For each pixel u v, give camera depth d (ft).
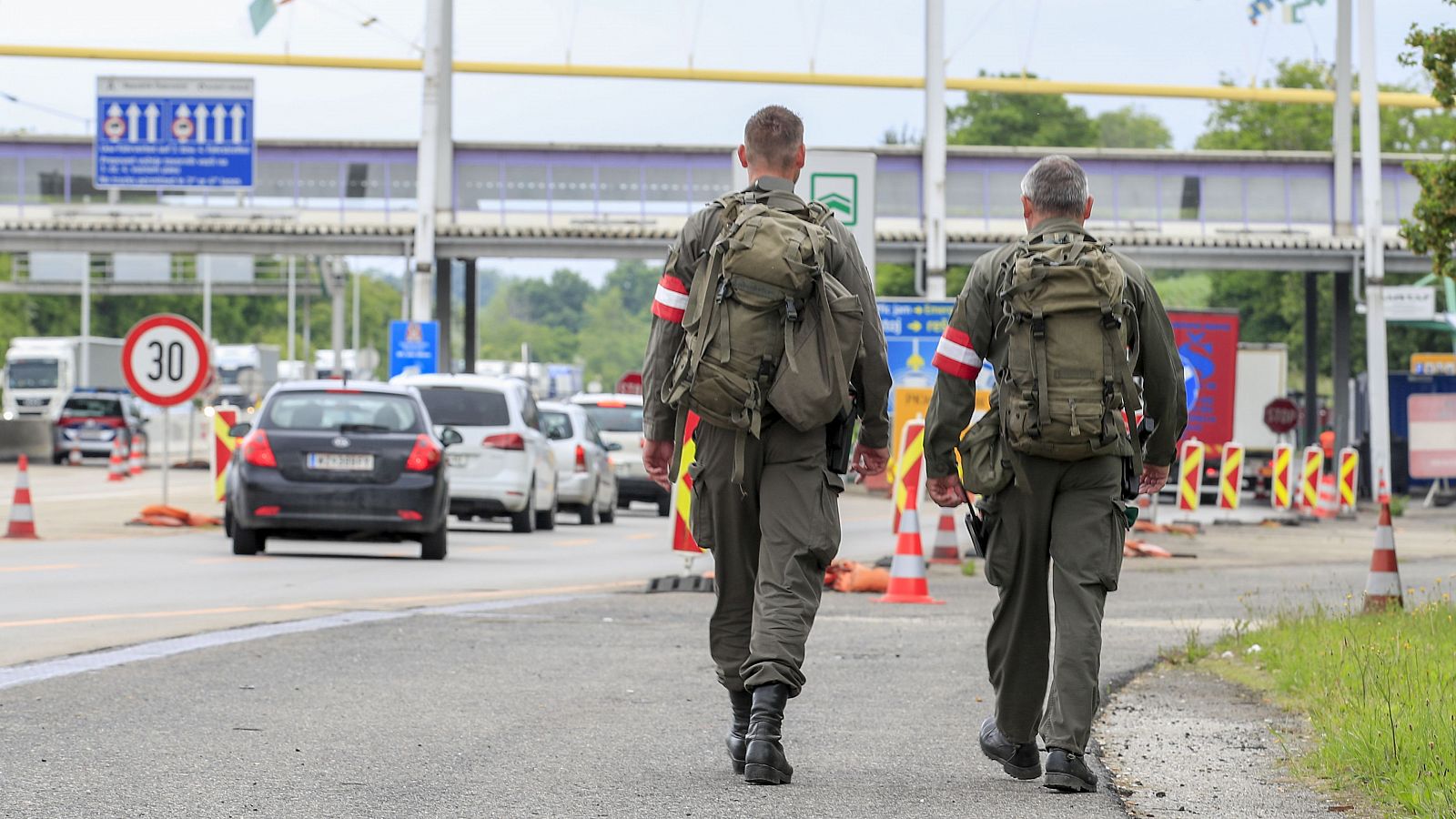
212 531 226.79
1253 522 339.98
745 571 66.49
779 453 64.59
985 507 65.05
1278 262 527.81
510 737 75.51
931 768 69.72
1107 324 62.23
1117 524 64.03
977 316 63.82
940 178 412.16
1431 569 208.23
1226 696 92.94
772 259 63.10
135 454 472.44
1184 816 60.44
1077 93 496.23
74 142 562.25
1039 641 65.67
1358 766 67.15
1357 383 593.01
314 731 76.07
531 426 256.93
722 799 61.82
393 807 59.88
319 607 131.85
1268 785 66.54
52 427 578.66
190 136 467.52
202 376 231.09
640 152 536.01
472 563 188.34
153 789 62.23
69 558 177.27
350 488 182.91
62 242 506.89
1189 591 171.53
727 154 535.60
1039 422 61.93
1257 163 547.08
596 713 82.99
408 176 545.03
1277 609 144.36
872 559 215.10
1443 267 170.19
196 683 89.45
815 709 87.30
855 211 186.50
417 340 356.59
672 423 66.18
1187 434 401.49
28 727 74.84
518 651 108.17
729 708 85.30
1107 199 547.08
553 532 262.26
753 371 63.21
